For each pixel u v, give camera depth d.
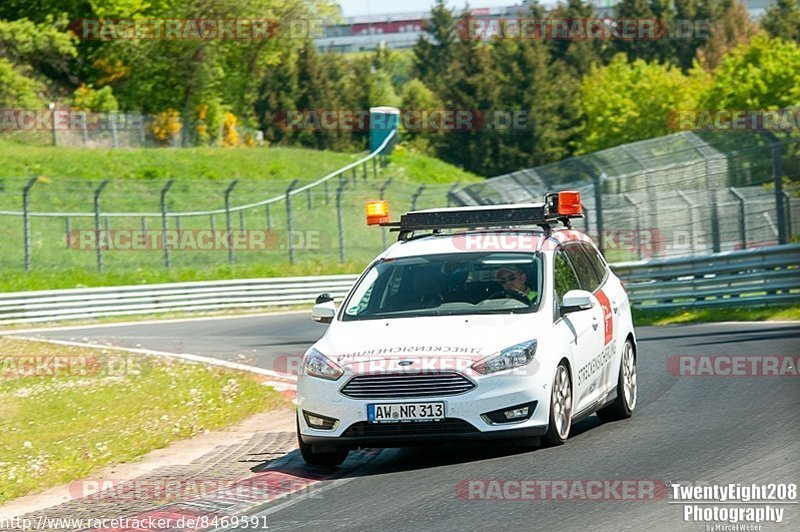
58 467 37.81
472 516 25.31
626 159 104.94
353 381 31.27
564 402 33.22
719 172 100.12
